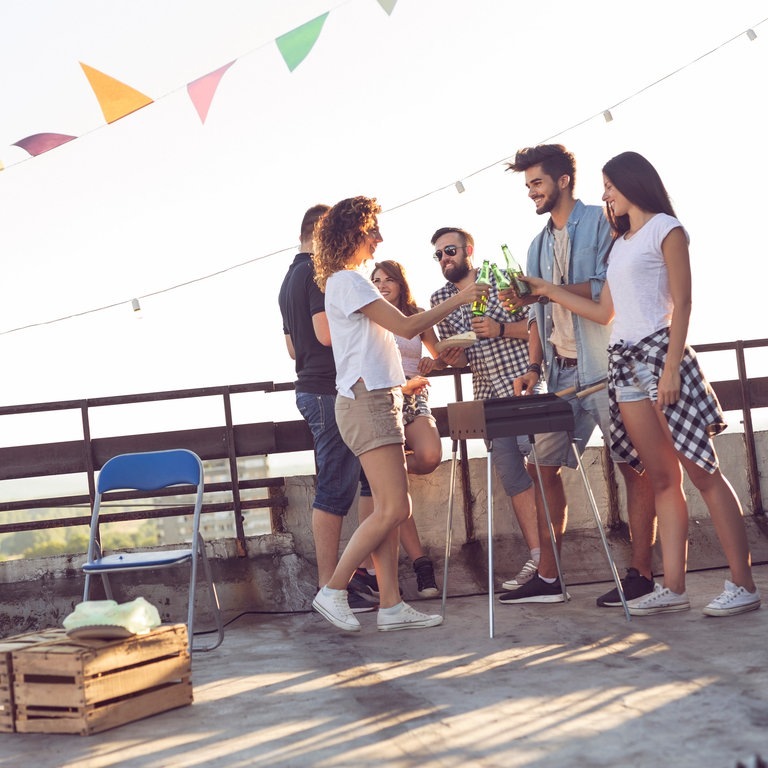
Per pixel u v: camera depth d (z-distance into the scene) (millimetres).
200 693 3131
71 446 5105
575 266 4301
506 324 4680
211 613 4766
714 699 2547
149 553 4000
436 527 5242
